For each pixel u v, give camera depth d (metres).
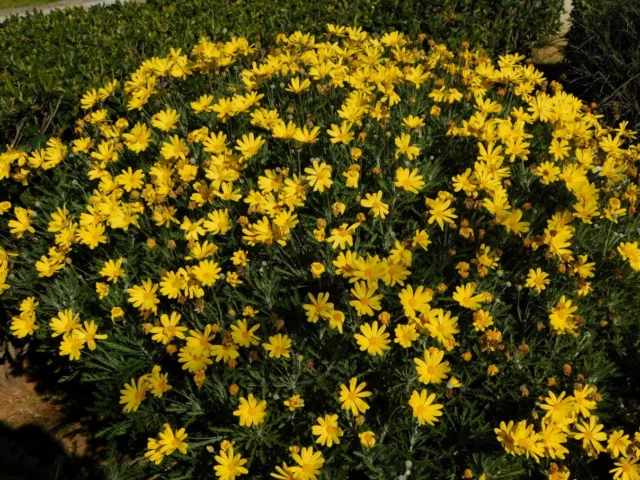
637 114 1.57
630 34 1.70
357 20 1.69
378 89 1.14
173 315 0.80
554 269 0.90
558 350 0.82
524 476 0.74
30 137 1.15
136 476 0.80
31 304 0.86
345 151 1.05
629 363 0.87
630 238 0.99
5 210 0.98
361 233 0.99
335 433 0.68
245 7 1.71
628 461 0.71
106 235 0.98
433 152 1.13
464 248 0.91
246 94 1.10
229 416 0.78
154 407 0.82
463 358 0.81
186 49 1.42
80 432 0.99
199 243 0.92
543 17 1.97
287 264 0.90
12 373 1.12
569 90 1.91
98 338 0.82
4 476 0.73
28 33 1.50
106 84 1.22
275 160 1.11
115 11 1.70
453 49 1.69
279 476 0.67
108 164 1.08
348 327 0.84
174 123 1.17
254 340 0.76
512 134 1.01
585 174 0.99
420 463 0.73
